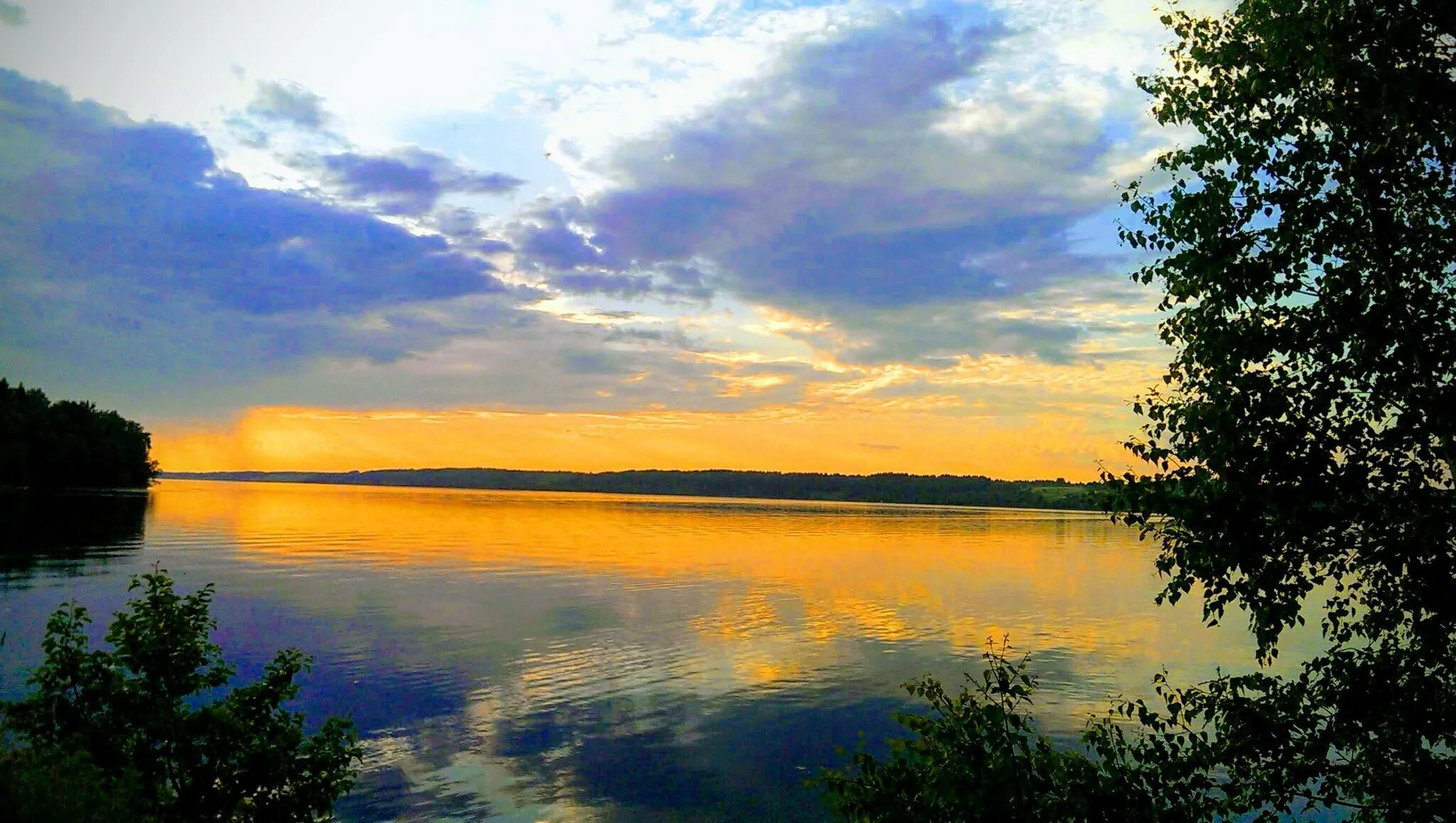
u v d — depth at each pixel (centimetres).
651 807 1716
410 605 4225
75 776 786
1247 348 722
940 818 743
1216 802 746
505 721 2272
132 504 12825
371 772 1864
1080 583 6047
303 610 3975
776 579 5919
